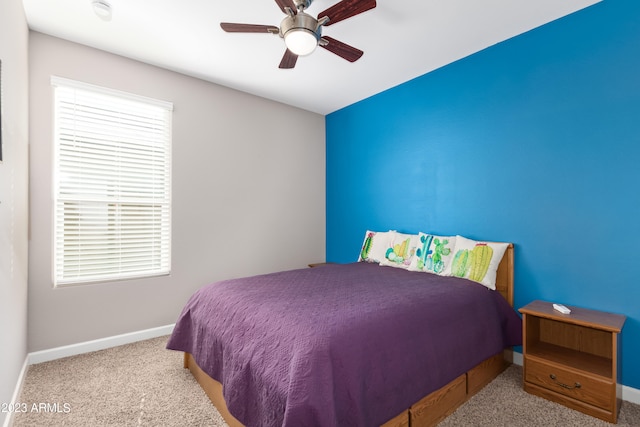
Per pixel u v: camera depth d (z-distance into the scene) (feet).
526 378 6.68
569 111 7.19
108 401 6.21
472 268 8.00
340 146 13.65
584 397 5.90
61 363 7.82
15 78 6.09
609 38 6.63
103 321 8.81
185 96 10.30
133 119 9.37
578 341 6.97
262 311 5.42
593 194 6.86
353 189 13.02
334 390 4.05
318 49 8.71
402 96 11.00
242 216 11.71
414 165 10.62
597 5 6.78
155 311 9.71
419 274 8.53
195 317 6.84
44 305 7.95
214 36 8.11
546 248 7.57
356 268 9.43
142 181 9.53
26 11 7.09
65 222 8.29
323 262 14.26
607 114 6.67
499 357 7.41
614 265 6.59
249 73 10.22
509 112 8.23
